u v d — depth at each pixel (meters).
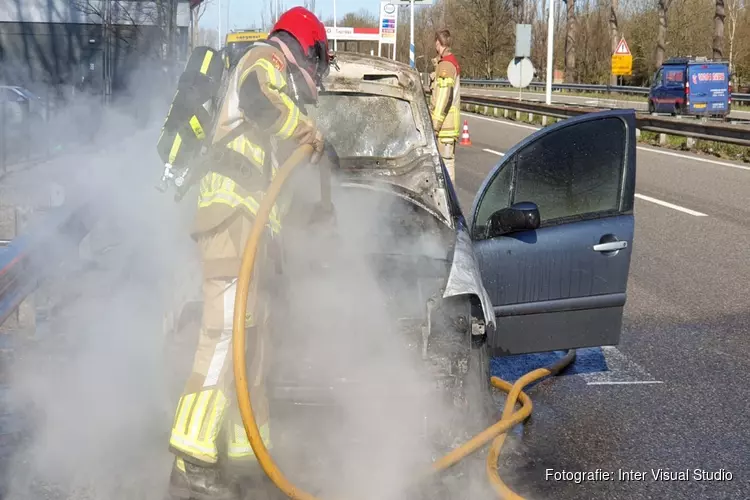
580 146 4.77
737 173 14.42
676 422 4.38
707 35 55.28
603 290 4.66
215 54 3.36
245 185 3.18
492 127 25.36
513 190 4.84
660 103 30.47
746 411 4.53
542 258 4.59
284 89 3.14
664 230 9.60
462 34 69.25
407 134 5.02
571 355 5.27
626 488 3.66
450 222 4.58
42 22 26.45
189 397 3.12
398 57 64.25
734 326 6.03
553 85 52.72
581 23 67.69
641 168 15.20
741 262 7.99
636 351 5.53
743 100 36.06
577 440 4.15
